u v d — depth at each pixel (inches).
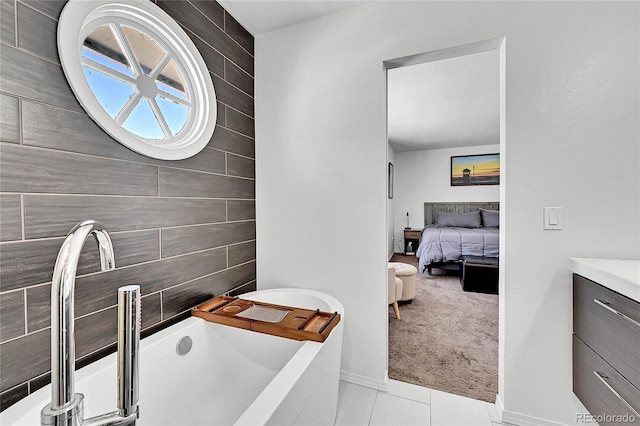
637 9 51.2
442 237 179.8
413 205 265.6
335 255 74.0
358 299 71.8
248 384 59.7
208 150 67.1
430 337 98.3
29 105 37.6
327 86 73.9
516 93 57.2
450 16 62.1
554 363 56.1
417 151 263.1
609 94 52.4
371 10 69.4
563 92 54.6
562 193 54.9
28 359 37.8
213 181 68.6
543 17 55.7
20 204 36.8
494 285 145.1
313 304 71.1
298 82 77.3
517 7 57.3
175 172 59.0
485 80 118.0
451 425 58.9
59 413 20.2
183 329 54.9
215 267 69.3
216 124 69.3
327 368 52.6
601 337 45.5
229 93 73.6
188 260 62.1
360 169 70.9
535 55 56.1
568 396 55.5
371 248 70.4
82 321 43.8
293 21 76.5
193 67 64.0
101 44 50.1
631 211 51.8
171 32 58.4
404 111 154.7
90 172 44.5
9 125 35.7
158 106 59.5
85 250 44.2
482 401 65.9
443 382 73.1
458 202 251.0
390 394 68.4
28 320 37.8
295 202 78.2
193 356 56.4
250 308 63.8
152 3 54.4
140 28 55.9
